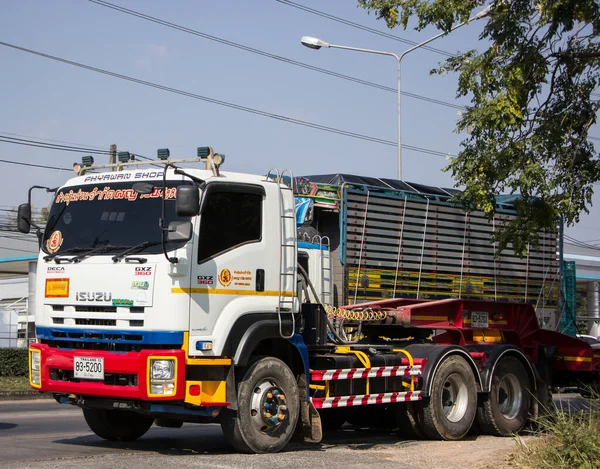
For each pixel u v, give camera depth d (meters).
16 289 42.84
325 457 9.14
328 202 12.95
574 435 8.91
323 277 12.37
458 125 13.23
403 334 12.84
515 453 9.44
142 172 9.36
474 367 12.09
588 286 40.19
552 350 13.94
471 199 13.56
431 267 14.35
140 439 11.27
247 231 9.40
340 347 10.77
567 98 13.53
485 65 12.95
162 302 8.64
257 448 9.26
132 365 8.67
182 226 8.52
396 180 14.55
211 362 8.83
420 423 11.42
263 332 9.32
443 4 12.73
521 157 13.14
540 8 12.42
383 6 13.04
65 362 9.23
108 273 8.98
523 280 16.06
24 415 15.18
